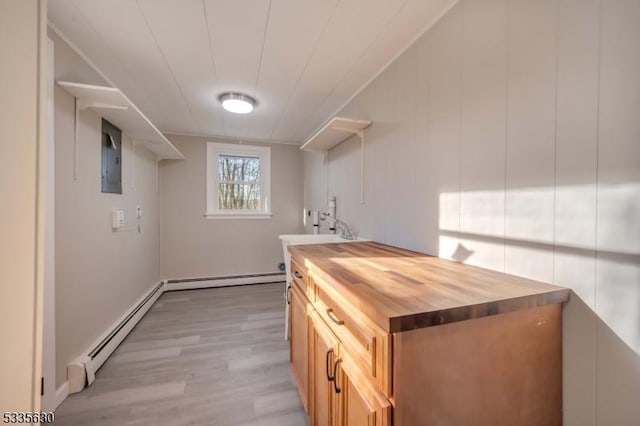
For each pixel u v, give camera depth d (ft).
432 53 4.48
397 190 5.40
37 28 1.85
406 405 1.94
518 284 2.72
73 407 4.59
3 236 1.64
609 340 2.35
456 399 2.12
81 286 5.39
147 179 9.63
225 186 12.57
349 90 7.14
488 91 3.49
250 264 12.73
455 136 4.00
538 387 2.49
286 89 7.11
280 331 7.57
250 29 4.72
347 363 2.66
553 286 2.67
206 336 7.25
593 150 2.46
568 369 2.60
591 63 2.47
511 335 2.34
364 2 4.07
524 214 3.05
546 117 2.83
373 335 2.15
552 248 2.77
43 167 1.92
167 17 4.42
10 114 1.68
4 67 1.63
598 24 2.42
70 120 5.06
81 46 5.23
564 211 2.68
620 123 2.28
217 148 12.27
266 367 5.82
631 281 2.23
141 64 5.90
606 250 2.38
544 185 2.85
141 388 5.09
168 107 8.54
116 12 4.30
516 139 3.14
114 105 5.56
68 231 4.98
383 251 4.81
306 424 4.26
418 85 4.82
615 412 2.32
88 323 5.64
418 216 4.78
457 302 2.15
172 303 9.86
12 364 1.70
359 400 2.37
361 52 5.38
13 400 1.71
